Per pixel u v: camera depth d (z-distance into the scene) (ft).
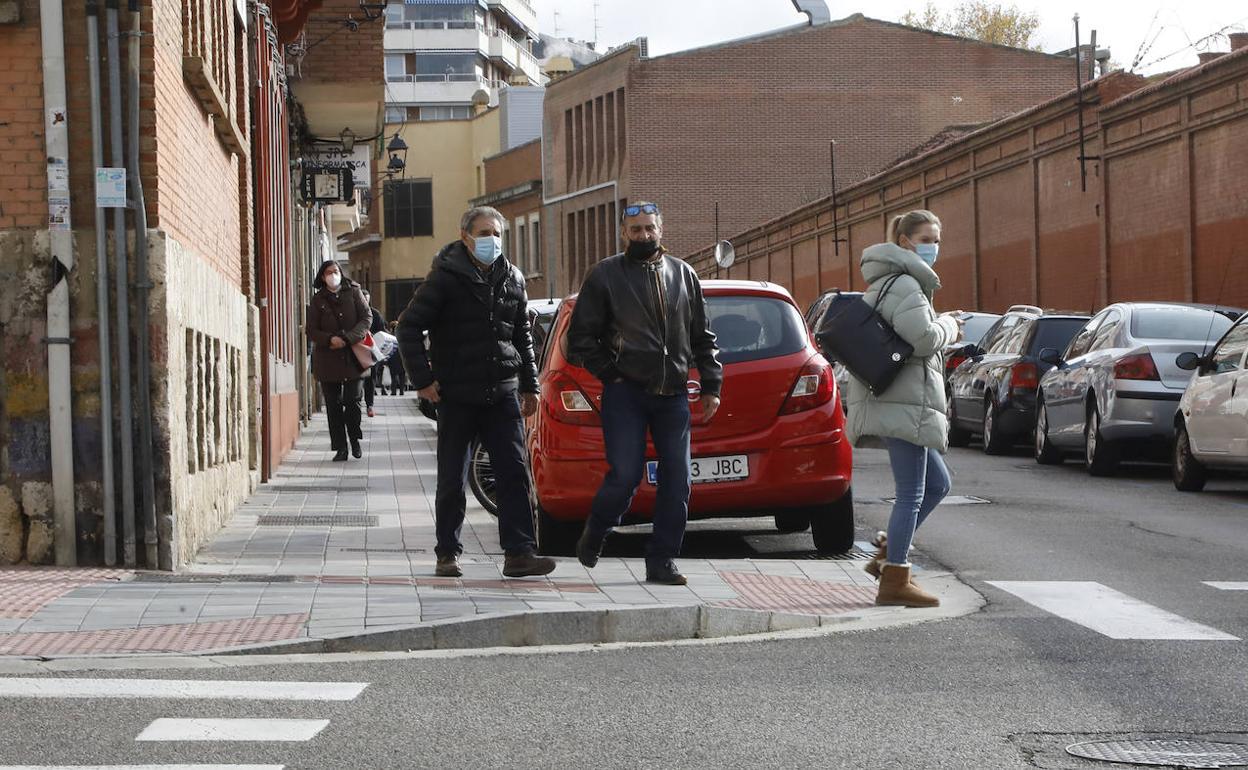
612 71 299.99
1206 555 44.80
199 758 21.81
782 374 44.45
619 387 36.99
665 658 29.99
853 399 36.17
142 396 39.37
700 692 26.66
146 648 29.53
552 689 26.86
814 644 31.50
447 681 27.48
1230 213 108.06
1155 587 38.75
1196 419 63.05
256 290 70.23
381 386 201.57
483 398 38.70
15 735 22.98
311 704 25.34
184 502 42.04
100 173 38.75
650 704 25.68
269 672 28.04
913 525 36.06
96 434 39.27
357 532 50.62
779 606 35.19
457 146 366.02
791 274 230.48
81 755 21.88
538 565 38.81
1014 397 85.15
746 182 288.71
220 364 52.34
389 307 367.86
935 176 169.68
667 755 22.33
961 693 26.55
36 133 38.96
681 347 36.83
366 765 21.63
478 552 46.50
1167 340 71.31
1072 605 35.99
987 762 21.98
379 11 110.52
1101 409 71.00
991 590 38.45
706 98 289.33
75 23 38.99
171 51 42.24
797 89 288.51
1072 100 132.77
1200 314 73.10
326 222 179.22
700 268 285.02
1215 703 25.67
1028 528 51.37
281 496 62.59
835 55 288.10
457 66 442.09
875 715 24.88
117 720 23.99
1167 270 117.50
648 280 36.70
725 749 22.67
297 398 105.09
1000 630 32.78
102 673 27.61
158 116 39.70
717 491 43.88
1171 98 115.34
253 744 22.67
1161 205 118.42
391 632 30.76
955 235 164.96
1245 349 61.16
